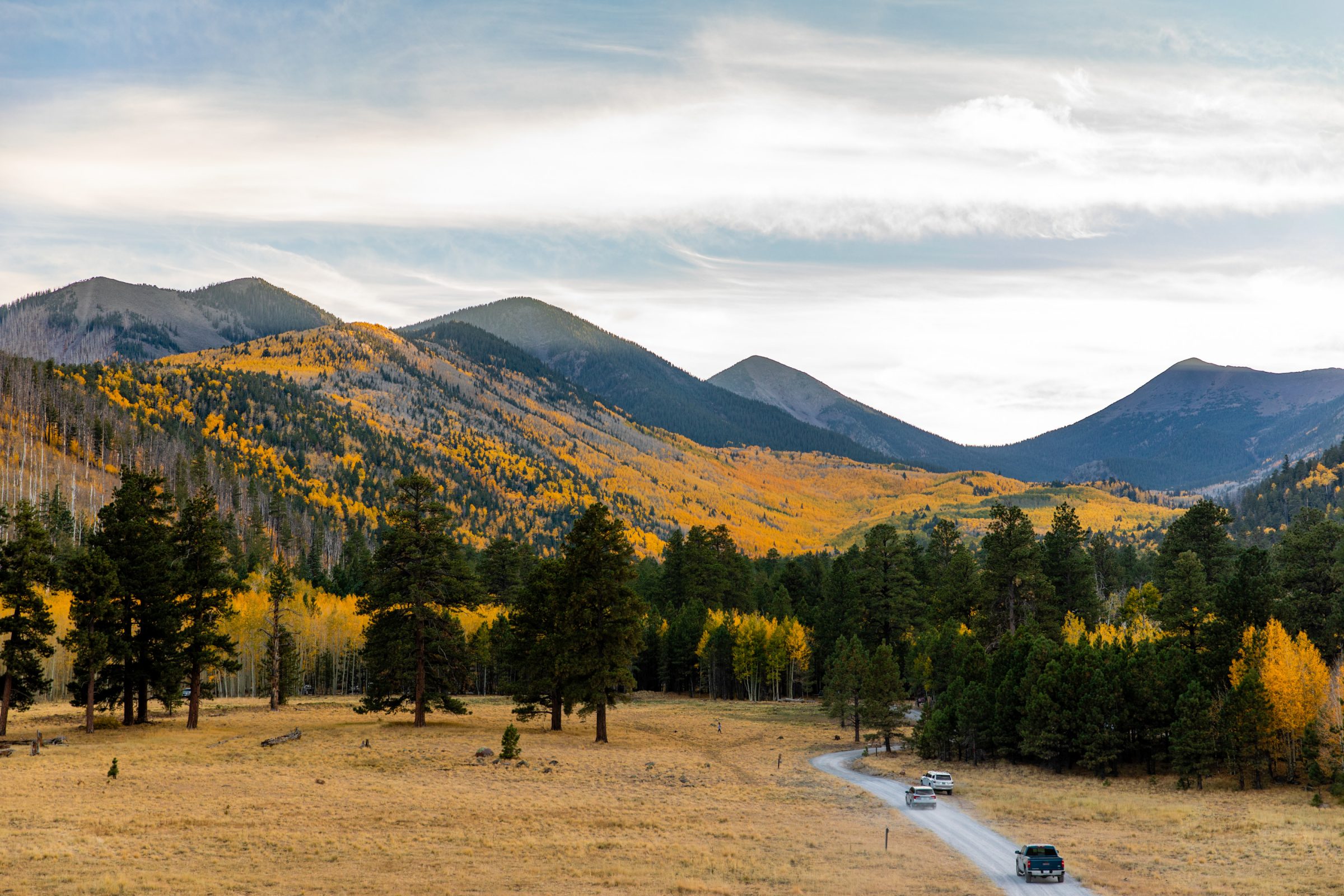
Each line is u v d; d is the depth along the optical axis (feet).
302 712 312.50
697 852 145.89
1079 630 348.79
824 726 349.41
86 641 222.28
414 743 235.81
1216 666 245.45
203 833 142.82
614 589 265.54
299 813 157.89
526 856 139.03
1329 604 264.11
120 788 168.86
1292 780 220.64
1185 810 189.37
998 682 280.31
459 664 273.13
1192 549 330.75
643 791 195.11
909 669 378.53
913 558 510.99
